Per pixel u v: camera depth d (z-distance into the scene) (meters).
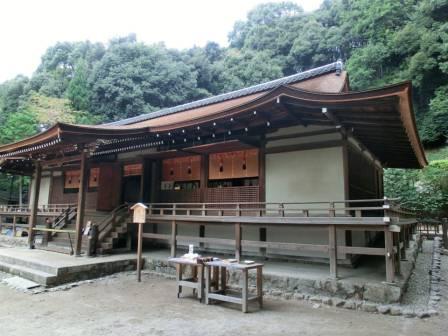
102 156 14.90
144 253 11.14
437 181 22.11
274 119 9.42
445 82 32.03
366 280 6.80
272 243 7.94
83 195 10.50
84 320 5.42
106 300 6.73
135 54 45.72
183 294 7.26
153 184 13.44
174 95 44.97
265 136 10.40
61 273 8.07
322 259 9.11
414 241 13.06
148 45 50.25
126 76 41.59
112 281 8.56
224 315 5.74
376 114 7.32
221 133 11.10
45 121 29.86
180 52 55.72
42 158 12.42
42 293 7.30
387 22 38.34
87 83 42.31
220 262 6.54
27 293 7.29
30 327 5.06
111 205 14.46
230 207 10.92
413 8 37.94
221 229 11.31
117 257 10.09
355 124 8.50
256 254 10.33
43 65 53.38
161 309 6.08
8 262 9.83
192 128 10.24
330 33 49.19
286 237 9.80
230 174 11.30
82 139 10.23
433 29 33.09
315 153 9.36
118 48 45.44
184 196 12.38
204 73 52.31
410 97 6.08
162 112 18.33
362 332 4.89
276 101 7.68
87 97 40.19
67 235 12.42
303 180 9.46
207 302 6.43
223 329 5.00
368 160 12.05
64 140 10.16
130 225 11.92
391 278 6.29
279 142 10.10
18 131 25.62
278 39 56.22
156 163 13.47
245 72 51.44
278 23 59.53
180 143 12.31
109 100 41.19
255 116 9.18
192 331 4.91
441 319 5.54
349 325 5.24
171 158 13.12
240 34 67.25
